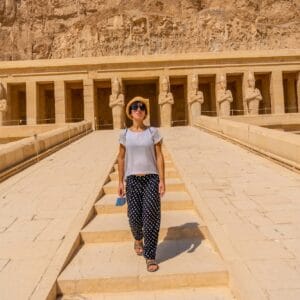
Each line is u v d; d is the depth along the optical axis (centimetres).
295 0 4712
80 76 2708
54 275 377
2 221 548
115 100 2589
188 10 4466
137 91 3186
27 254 427
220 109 2658
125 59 2689
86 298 366
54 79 2712
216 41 4034
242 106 2936
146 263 404
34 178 837
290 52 2750
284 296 317
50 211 587
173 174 838
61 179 811
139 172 407
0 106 2564
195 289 375
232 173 814
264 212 542
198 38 4047
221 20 4116
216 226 484
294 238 442
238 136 1259
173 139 1486
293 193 642
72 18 4681
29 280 367
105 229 497
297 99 2927
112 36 3981
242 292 330
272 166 888
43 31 4556
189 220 539
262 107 3122
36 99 2728
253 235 454
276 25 4391
